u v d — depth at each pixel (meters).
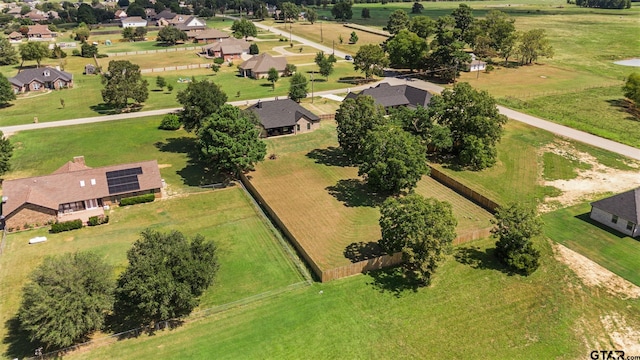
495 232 53.91
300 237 59.03
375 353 40.97
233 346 41.78
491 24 158.12
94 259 44.34
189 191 72.12
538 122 98.12
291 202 68.31
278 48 187.88
